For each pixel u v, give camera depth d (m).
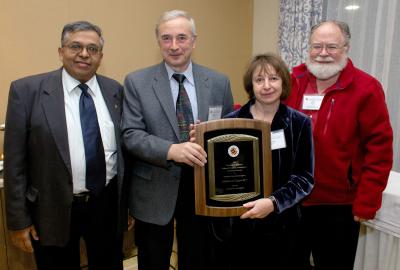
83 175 1.51
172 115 1.47
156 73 1.53
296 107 1.65
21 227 1.47
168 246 1.61
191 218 1.60
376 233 1.65
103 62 2.42
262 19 3.16
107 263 1.72
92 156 1.50
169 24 1.46
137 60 2.58
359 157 1.59
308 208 1.64
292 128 1.33
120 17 2.45
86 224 1.61
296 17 2.71
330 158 1.53
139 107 1.49
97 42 1.49
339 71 1.54
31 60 2.14
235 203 1.30
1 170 1.86
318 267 1.72
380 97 1.50
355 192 1.59
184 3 2.75
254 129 1.28
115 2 2.41
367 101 1.50
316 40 1.53
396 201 1.53
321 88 1.63
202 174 1.28
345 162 1.54
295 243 1.48
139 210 1.54
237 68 3.20
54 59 2.22
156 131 1.46
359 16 2.39
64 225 1.49
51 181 1.45
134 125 1.47
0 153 2.09
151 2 2.58
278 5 2.98
